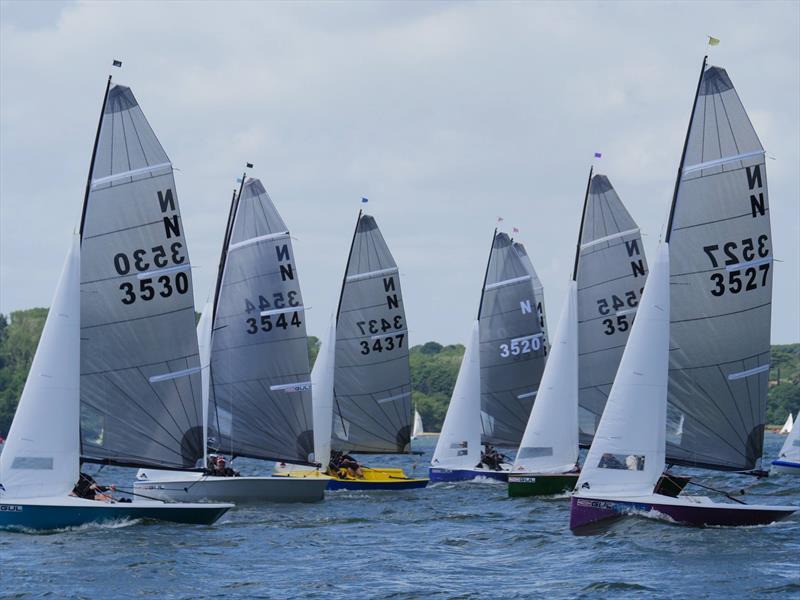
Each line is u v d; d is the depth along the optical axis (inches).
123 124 2731.3
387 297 4466.0
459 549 2507.4
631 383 2541.8
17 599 1940.2
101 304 2709.2
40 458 2527.1
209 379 3622.0
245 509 3275.1
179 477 3348.9
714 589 1982.0
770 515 2544.3
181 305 2792.8
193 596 1966.0
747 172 2620.6
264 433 3634.4
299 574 2176.4
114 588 2023.9
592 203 3934.5
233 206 3774.6
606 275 3914.9
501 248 4699.8
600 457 2559.1
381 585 2069.4
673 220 2623.0
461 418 4552.2
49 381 2534.5
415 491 4069.9
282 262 3663.9
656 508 2527.1
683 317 2630.4
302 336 3681.1
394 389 4473.4
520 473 3698.3
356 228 4448.8
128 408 2741.1
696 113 2623.0
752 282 2635.3
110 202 2716.5
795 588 1980.8
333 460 4183.1
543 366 4697.3
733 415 2642.7
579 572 2161.7
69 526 2546.8
